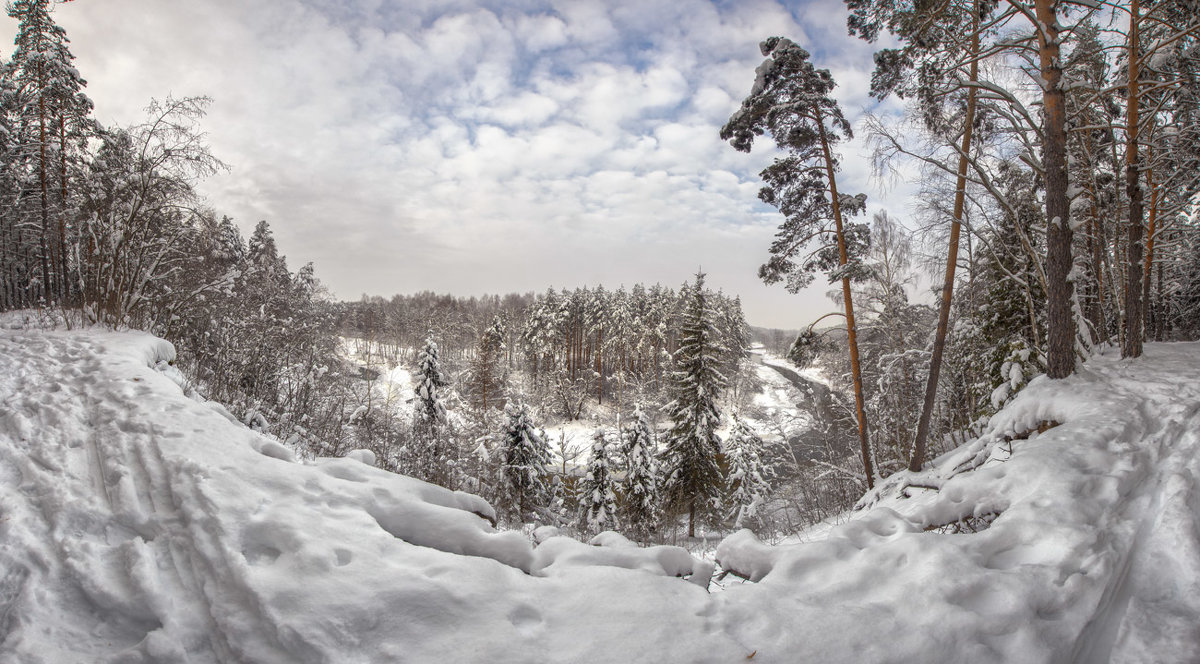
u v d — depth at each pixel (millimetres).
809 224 14922
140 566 3746
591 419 48125
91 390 6871
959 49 11273
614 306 55781
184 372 11789
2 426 5824
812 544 5125
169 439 5480
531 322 60562
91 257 13094
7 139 21562
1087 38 10805
